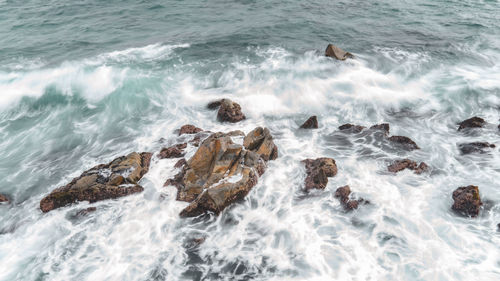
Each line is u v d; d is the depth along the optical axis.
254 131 11.22
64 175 10.71
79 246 8.21
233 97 14.97
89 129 13.23
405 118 13.55
